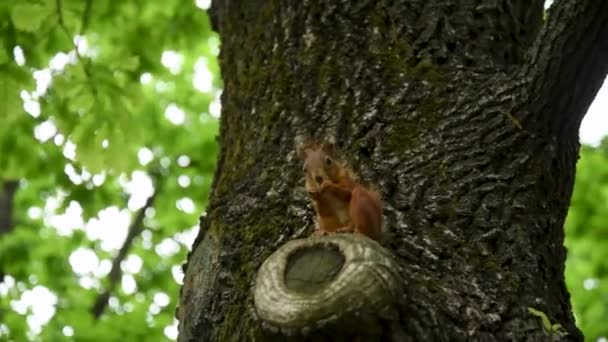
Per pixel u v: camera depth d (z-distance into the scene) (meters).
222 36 4.05
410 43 3.46
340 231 2.49
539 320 2.51
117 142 5.20
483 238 2.74
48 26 5.34
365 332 2.17
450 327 2.34
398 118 3.15
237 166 3.31
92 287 9.63
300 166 3.06
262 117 3.40
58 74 5.20
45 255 9.22
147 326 7.71
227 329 2.62
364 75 3.34
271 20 3.77
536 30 3.84
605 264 8.15
